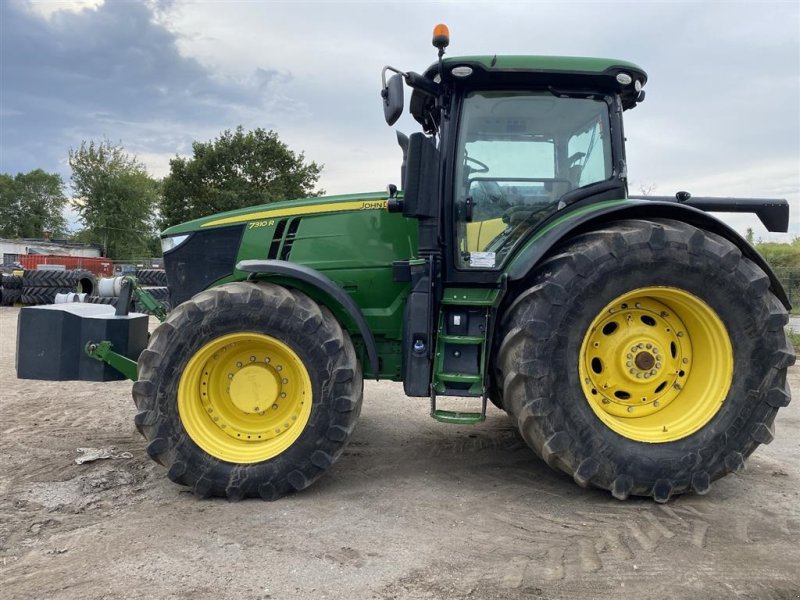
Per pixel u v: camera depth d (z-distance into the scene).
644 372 3.45
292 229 4.06
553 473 3.88
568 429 3.26
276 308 3.40
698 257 3.27
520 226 3.79
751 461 4.13
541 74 3.62
